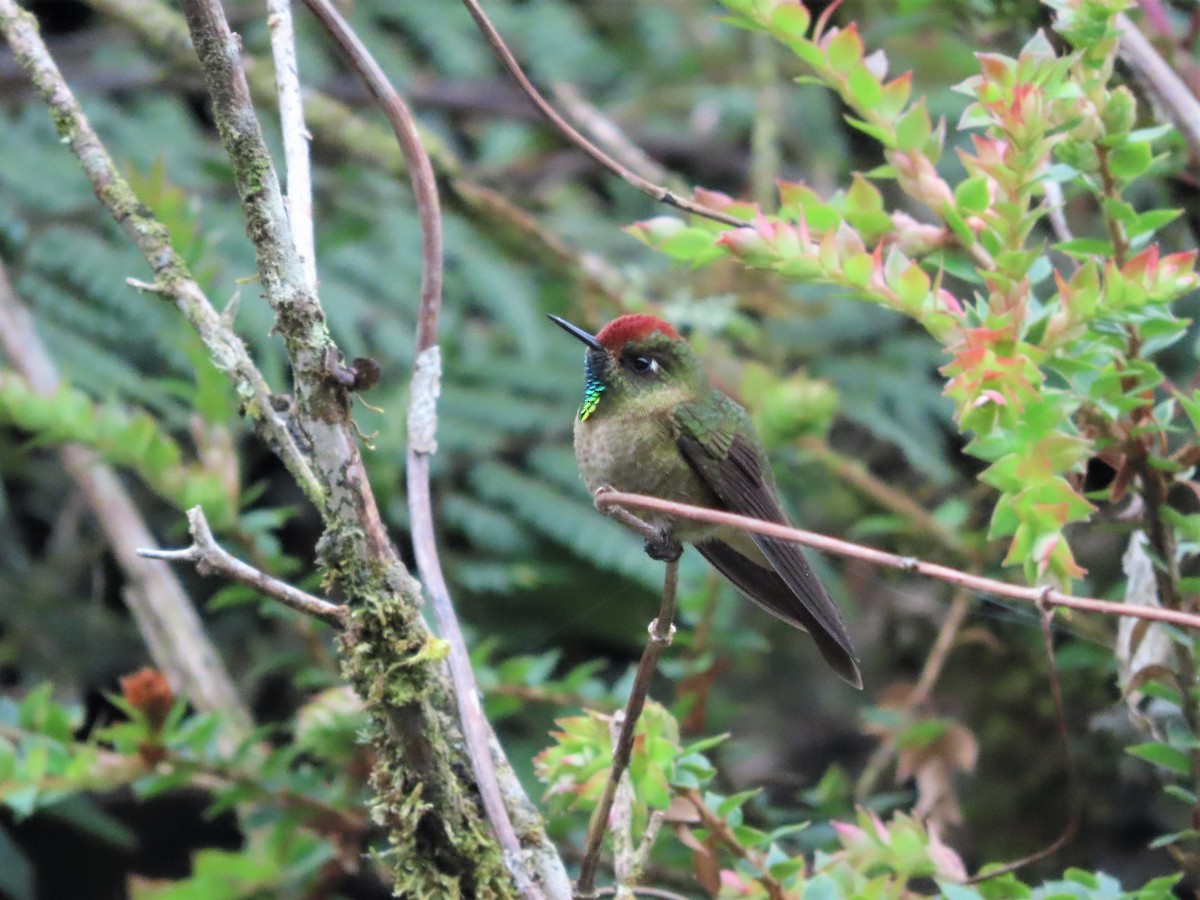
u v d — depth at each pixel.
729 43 13.03
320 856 6.95
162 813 11.05
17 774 6.26
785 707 10.67
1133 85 6.68
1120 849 8.92
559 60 12.87
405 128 5.18
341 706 6.90
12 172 10.89
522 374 10.89
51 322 10.34
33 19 4.73
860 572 9.55
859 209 5.68
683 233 5.50
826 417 7.23
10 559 10.66
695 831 5.61
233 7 12.52
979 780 9.19
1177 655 5.43
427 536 4.95
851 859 5.71
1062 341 5.09
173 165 11.27
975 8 7.30
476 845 4.38
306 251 4.46
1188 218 7.21
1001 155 5.34
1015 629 9.22
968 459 10.59
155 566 8.56
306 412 4.25
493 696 7.18
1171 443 7.29
